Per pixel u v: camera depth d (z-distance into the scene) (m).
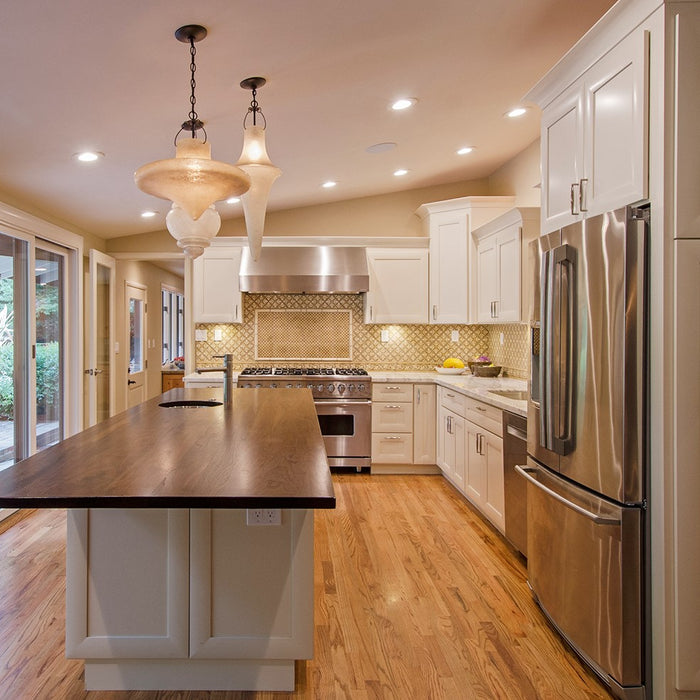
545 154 2.38
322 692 1.80
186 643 1.75
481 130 3.64
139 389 6.59
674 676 1.65
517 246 3.65
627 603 1.72
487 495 3.24
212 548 1.75
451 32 2.24
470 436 3.58
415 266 4.83
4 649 2.03
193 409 2.68
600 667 1.83
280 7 1.84
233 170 1.83
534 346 2.37
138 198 3.92
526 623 2.24
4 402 3.49
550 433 2.06
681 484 1.63
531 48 2.47
